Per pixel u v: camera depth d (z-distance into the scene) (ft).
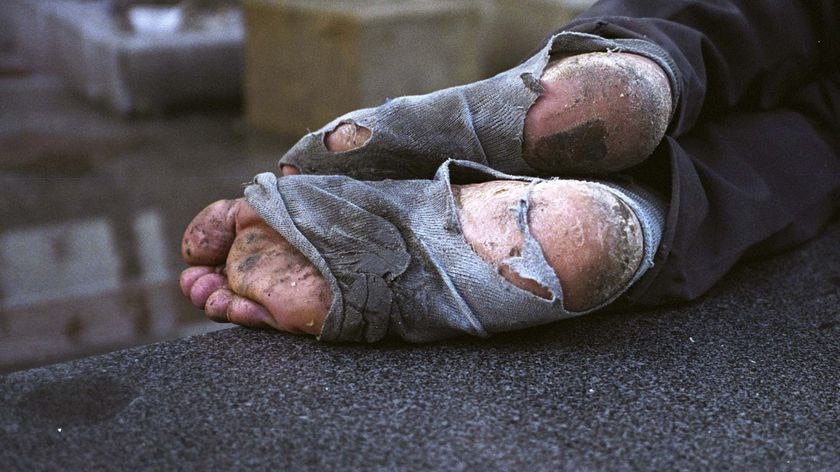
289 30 16.74
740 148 5.16
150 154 16.11
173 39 18.56
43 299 10.19
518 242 3.79
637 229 3.84
